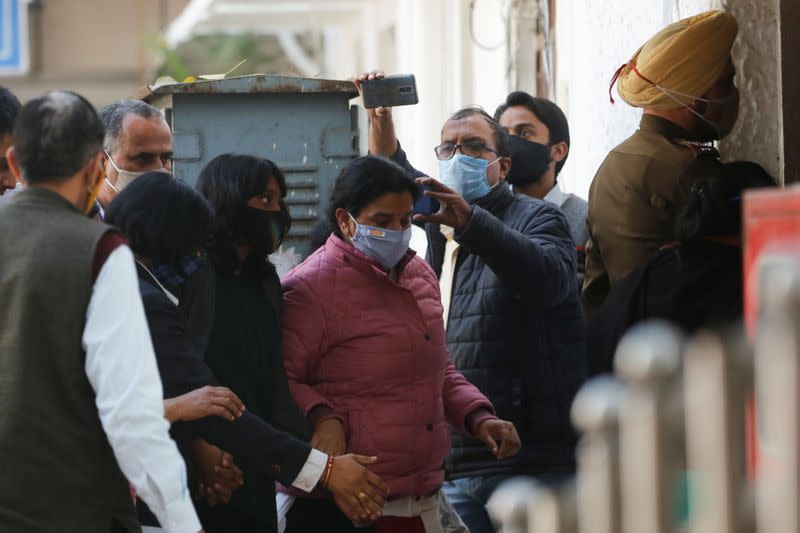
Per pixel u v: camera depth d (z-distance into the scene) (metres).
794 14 11.43
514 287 10.60
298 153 12.69
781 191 5.72
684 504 4.64
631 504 4.66
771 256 5.12
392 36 35.16
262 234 9.35
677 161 10.47
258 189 9.35
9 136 9.70
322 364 9.70
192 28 37.34
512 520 5.21
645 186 10.48
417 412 9.71
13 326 7.29
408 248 10.06
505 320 11.00
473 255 11.35
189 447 8.95
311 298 9.67
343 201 9.76
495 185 11.52
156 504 7.31
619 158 10.70
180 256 8.77
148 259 8.75
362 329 9.64
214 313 9.21
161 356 8.50
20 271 7.31
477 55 24.36
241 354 9.26
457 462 11.09
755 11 11.58
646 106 10.66
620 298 8.97
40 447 7.29
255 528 9.24
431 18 26.78
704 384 4.47
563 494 5.11
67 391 7.34
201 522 9.15
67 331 7.26
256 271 9.51
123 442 7.21
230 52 41.09
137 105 10.64
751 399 4.64
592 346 9.10
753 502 4.44
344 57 40.84
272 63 41.97
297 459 8.86
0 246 7.41
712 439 4.46
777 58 11.49
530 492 5.20
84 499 7.41
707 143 11.67
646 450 4.59
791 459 4.23
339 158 12.67
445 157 11.65
